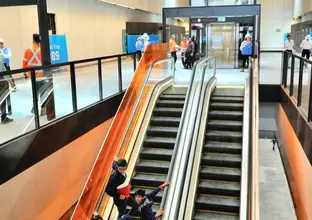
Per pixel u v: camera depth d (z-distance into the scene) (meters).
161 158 6.95
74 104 6.52
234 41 14.15
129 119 7.13
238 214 5.82
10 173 4.57
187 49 13.86
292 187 8.12
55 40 10.03
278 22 25.36
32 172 5.59
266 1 25.25
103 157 5.68
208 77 8.73
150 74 8.40
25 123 5.36
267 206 7.94
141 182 6.52
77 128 6.35
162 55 10.22
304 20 20.17
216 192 6.13
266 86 10.39
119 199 4.77
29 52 7.04
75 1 13.43
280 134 10.24
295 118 7.02
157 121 7.82
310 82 5.80
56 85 6.24
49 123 5.57
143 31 19.22
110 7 16.69
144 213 4.84
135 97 7.64
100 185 5.54
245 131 6.84
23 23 10.57
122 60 9.25
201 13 11.99
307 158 5.73
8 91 5.32
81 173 7.00
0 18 9.70
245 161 6.17
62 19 12.52
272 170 9.72
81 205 4.93
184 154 5.97
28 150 4.94
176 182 5.61
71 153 6.59
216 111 7.94
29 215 5.62
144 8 19.41
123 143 6.65
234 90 8.98
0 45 7.93
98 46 15.55
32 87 5.41
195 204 5.97
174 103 8.34
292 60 8.17
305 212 6.33
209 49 14.38
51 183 6.09
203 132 7.03
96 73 7.75
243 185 5.71
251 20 13.87
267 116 11.35
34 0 6.41
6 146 4.48
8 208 5.18
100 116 7.35
